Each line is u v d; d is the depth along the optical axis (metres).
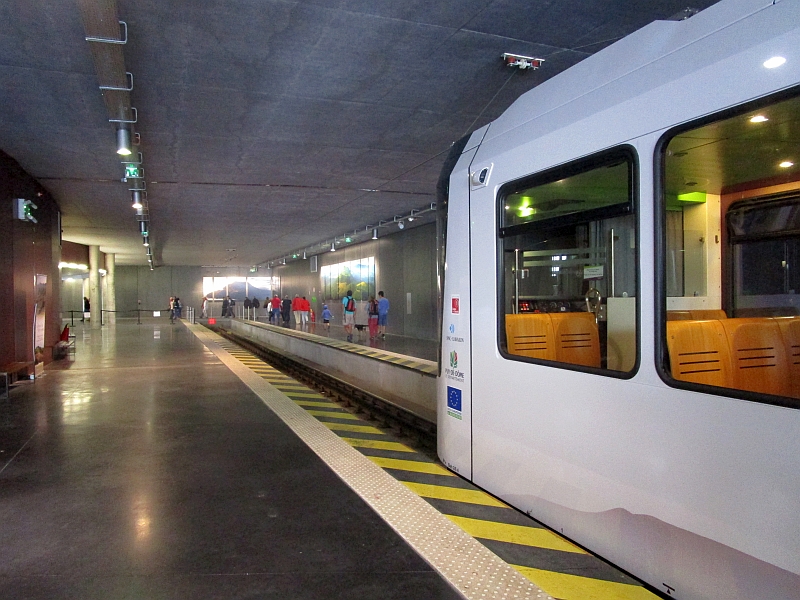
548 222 3.70
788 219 3.52
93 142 10.05
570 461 3.46
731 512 2.50
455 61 6.97
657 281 2.90
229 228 23.22
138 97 8.01
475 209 4.48
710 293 3.71
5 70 6.93
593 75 3.49
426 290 22.53
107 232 23.98
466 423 4.66
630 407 3.04
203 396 9.23
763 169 3.42
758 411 2.40
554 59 6.98
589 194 3.54
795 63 2.34
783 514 2.30
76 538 3.79
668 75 2.91
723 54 2.65
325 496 4.57
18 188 11.55
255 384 10.51
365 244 29.00
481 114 8.90
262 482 4.93
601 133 3.27
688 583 2.70
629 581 3.13
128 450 5.95
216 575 3.28
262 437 6.50
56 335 15.50
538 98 3.98
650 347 2.92
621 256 3.59
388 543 3.69
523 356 3.97
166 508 4.33
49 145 10.21
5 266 10.48
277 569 3.35
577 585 3.12
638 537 2.98
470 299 4.55
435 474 5.12
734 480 2.49
